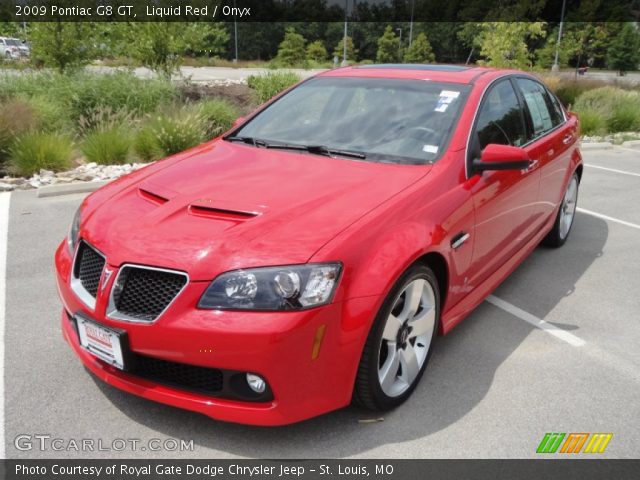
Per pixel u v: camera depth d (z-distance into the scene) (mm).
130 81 11031
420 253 2691
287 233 2492
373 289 2473
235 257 2379
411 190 2928
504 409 2936
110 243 2580
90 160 8219
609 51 46062
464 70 4074
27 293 4016
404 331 2840
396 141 3410
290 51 49188
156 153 8531
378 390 2678
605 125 14023
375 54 81688
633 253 5445
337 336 2404
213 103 10445
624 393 3129
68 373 3066
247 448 2561
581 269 4984
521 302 4266
